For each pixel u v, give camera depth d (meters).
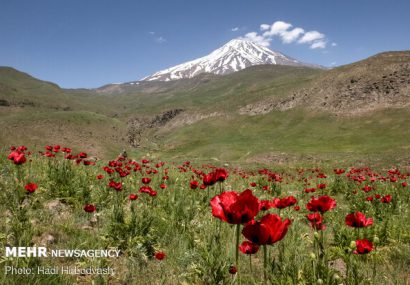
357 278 3.65
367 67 130.12
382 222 7.59
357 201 10.66
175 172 14.57
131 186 9.80
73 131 164.62
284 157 75.81
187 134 151.00
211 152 107.00
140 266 4.89
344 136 95.12
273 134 116.69
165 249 5.54
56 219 6.23
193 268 4.31
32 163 10.59
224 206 2.40
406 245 5.98
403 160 39.59
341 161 50.88
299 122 120.81
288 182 18.56
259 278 4.31
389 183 14.20
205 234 5.25
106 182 9.22
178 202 7.30
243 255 5.37
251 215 2.31
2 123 153.50
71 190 7.79
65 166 8.84
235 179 16.23
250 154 91.00
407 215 8.44
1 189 6.98
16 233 4.70
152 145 156.12
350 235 6.04
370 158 47.00
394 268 5.05
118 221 5.86
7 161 9.86
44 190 7.70
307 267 3.76
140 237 5.46
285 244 5.23
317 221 4.19
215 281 3.89
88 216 6.70
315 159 66.94
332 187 14.84
